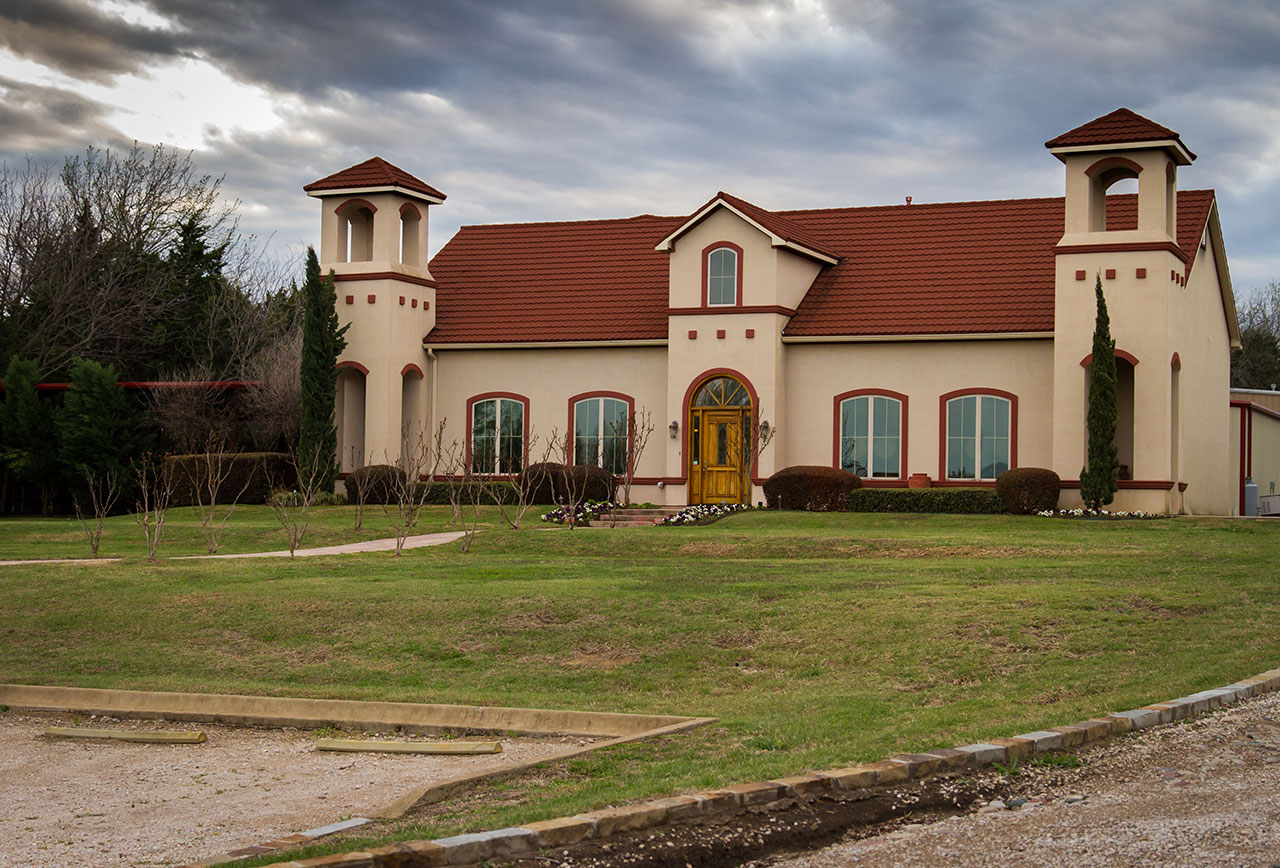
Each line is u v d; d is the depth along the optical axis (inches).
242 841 370.9
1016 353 1284.4
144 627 716.7
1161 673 515.5
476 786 405.7
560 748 490.0
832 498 1246.3
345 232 1491.1
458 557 957.2
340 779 452.4
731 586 730.8
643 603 694.5
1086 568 769.6
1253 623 598.5
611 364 1434.5
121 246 2165.4
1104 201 1262.3
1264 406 1766.7
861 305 1359.5
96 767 481.1
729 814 345.7
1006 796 364.5
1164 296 1179.3
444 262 1604.3
